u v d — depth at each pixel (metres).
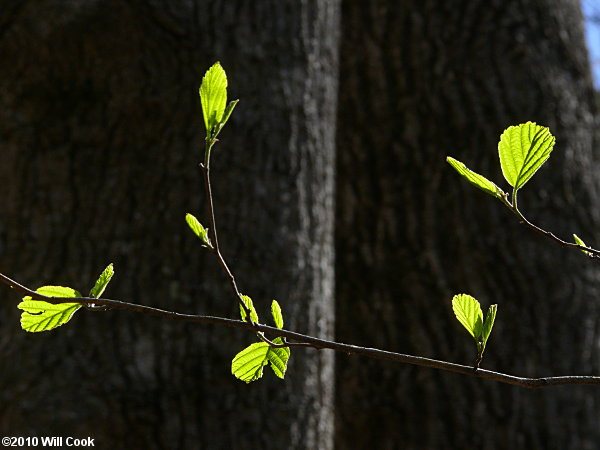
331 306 2.05
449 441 2.79
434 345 2.86
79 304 1.19
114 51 1.90
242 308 1.20
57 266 1.85
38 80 1.91
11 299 1.85
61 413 1.76
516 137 1.16
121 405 1.78
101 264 1.85
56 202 1.88
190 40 1.93
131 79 1.91
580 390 2.84
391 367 2.91
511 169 1.17
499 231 2.88
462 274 2.87
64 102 1.92
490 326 1.18
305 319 1.92
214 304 1.85
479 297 2.85
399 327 2.90
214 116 1.16
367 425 2.90
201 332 1.83
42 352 1.81
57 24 1.88
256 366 1.22
